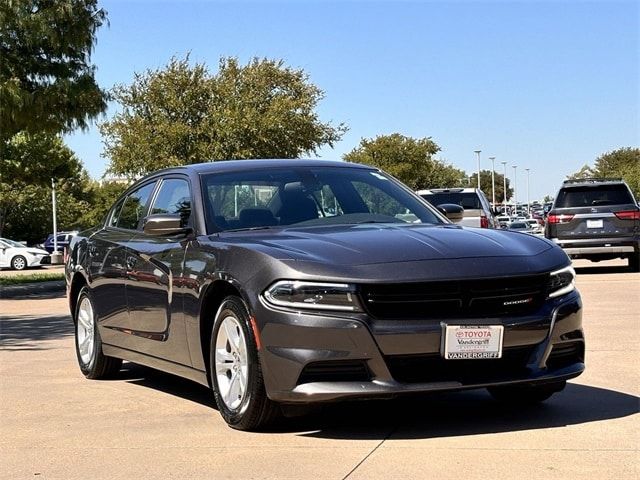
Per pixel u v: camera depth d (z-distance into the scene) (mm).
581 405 6008
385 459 4785
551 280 5445
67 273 8617
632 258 20594
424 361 5156
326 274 5129
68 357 9469
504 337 5195
